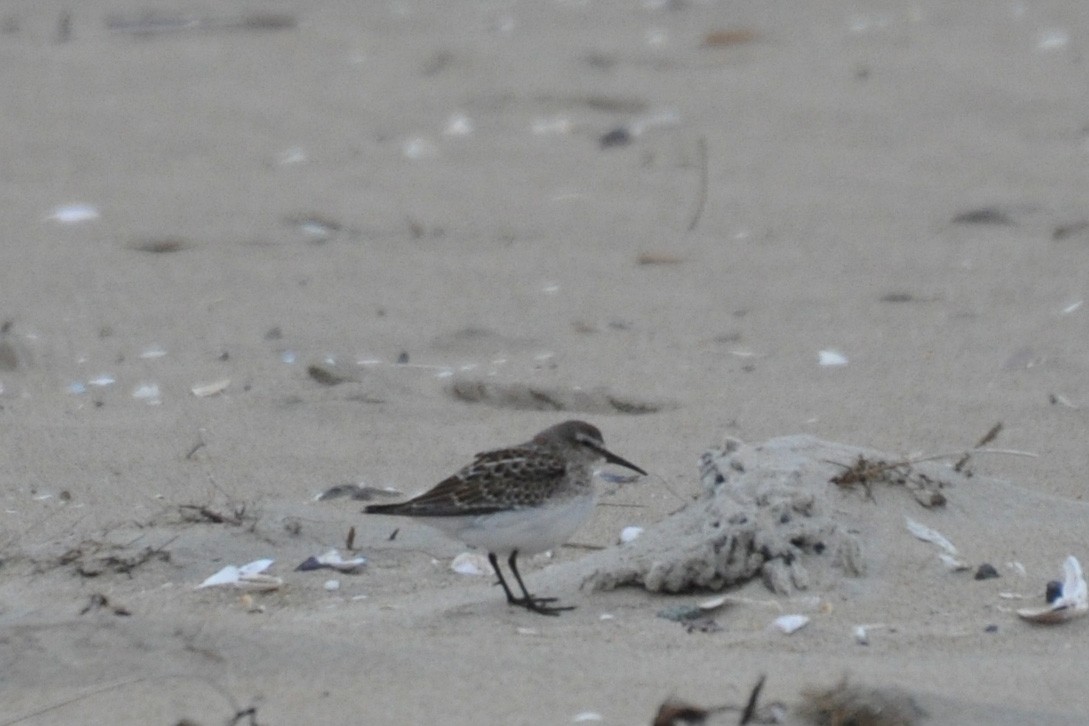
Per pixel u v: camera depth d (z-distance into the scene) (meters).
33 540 10.02
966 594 8.70
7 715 7.31
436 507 9.03
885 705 7.14
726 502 9.16
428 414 12.42
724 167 19.50
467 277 15.83
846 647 8.12
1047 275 15.62
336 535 10.08
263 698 7.38
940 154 19.80
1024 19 25.66
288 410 12.46
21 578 9.43
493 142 20.69
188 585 9.35
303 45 25.28
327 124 21.44
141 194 18.61
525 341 14.00
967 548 9.11
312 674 7.66
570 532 9.22
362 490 10.88
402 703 7.30
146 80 23.39
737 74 23.19
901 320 14.50
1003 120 21.03
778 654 8.03
